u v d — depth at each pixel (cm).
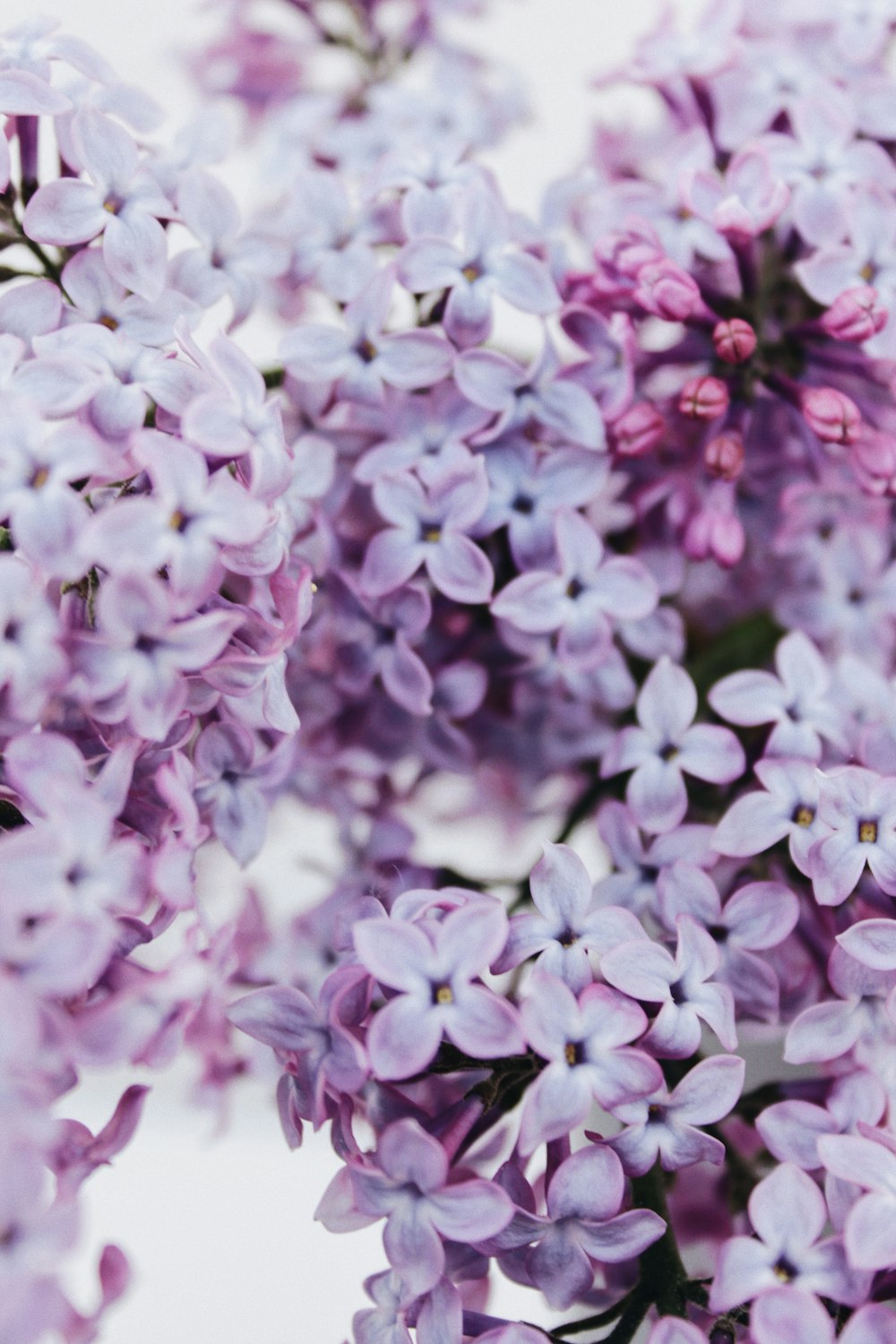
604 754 31
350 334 29
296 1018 26
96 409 25
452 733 30
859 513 31
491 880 31
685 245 30
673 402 30
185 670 25
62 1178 24
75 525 24
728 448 29
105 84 29
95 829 24
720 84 31
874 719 29
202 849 30
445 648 30
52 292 27
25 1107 23
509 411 29
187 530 25
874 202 30
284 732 27
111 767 24
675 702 29
